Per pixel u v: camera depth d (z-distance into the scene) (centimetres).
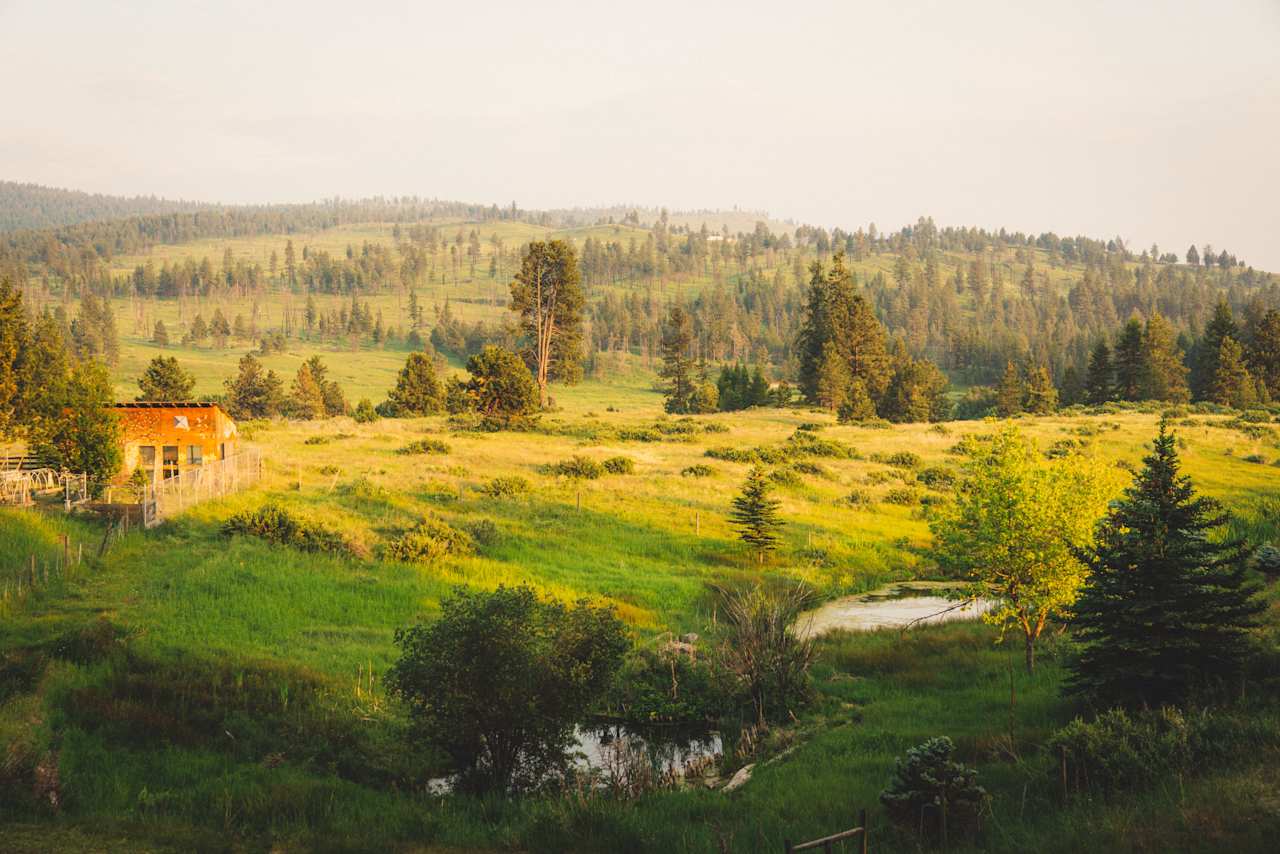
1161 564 1484
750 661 2195
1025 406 11612
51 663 1731
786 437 7594
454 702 1555
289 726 1716
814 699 2184
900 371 10538
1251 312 16675
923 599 3609
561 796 1472
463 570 3241
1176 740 1278
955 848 1166
